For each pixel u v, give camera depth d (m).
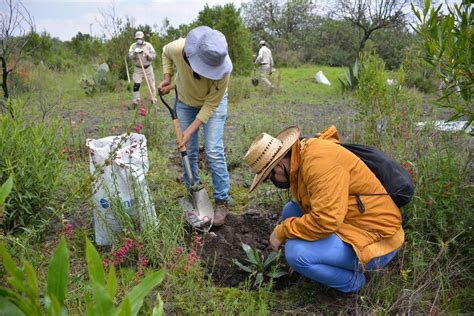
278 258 3.17
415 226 3.39
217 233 3.86
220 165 3.87
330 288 3.10
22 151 3.66
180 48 3.69
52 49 24.34
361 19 21.20
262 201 4.45
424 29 2.72
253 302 2.77
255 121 7.28
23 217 3.62
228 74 3.51
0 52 6.29
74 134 6.95
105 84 13.11
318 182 2.71
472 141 4.55
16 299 1.41
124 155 3.40
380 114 5.04
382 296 2.93
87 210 4.10
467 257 3.22
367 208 2.81
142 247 3.23
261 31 42.97
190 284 2.88
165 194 4.48
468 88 2.79
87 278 3.11
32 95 10.13
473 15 2.61
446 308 2.82
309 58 31.97
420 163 3.70
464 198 3.41
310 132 6.84
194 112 3.95
